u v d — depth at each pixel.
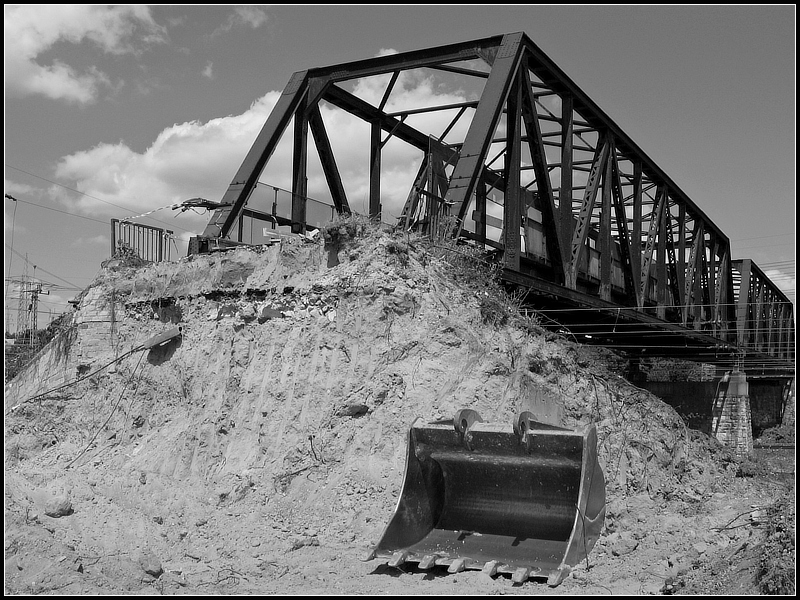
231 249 21.48
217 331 20.64
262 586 11.81
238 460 17.94
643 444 19.22
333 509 15.63
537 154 25.28
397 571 12.45
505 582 11.87
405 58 25.95
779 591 10.31
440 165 29.81
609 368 23.23
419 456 13.77
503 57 23.64
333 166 29.19
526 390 17.75
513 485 13.68
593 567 12.52
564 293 26.44
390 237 19.50
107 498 16.08
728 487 20.00
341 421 17.34
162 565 12.81
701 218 46.53
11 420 21.91
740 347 52.69
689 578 11.92
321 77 27.91
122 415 21.09
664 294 38.16
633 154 34.03
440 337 17.81
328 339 18.62
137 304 22.73
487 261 22.38
